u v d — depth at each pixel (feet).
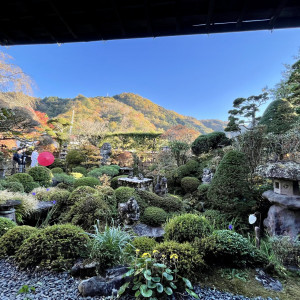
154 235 9.35
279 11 3.39
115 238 5.38
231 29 3.87
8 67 15.43
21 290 3.89
